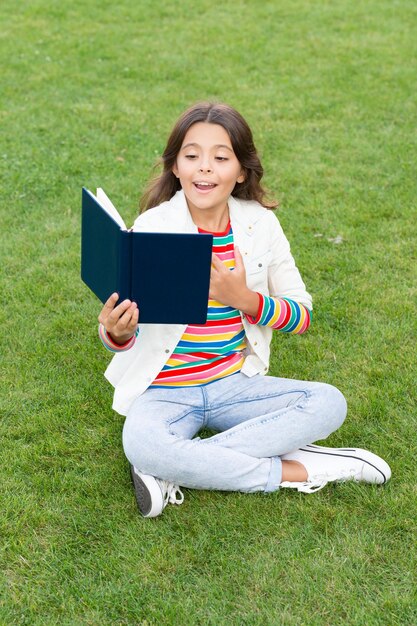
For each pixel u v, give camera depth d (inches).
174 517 103.7
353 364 135.3
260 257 112.2
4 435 120.0
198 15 345.7
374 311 150.9
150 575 95.0
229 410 109.7
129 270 93.0
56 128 235.1
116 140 228.4
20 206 191.9
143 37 317.1
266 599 91.8
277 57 295.7
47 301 155.7
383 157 217.3
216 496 106.9
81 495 108.3
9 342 142.3
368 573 94.8
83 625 88.9
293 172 208.5
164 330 106.6
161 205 112.3
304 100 256.2
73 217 188.4
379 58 293.1
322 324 146.9
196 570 96.1
